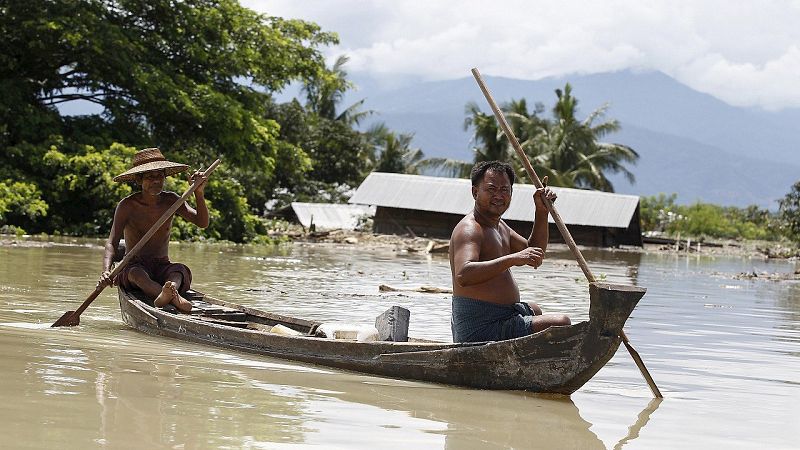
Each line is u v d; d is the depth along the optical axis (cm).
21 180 2262
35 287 1098
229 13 2697
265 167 2739
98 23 2367
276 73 2834
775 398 659
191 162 2555
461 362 637
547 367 612
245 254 2034
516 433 520
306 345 705
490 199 662
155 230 871
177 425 491
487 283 658
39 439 449
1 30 2364
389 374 666
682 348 880
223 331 758
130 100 2588
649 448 504
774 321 1148
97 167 2291
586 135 4684
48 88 2575
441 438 499
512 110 4806
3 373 593
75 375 603
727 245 4247
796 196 4222
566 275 1873
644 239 4178
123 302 874
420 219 3766
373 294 1255
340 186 4594
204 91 2553
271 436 479
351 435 491
